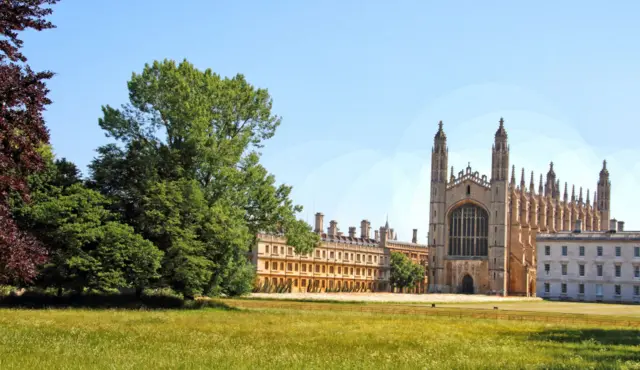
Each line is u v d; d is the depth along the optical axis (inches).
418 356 1157.1
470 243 7140.8
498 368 1049.5
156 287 2687.0
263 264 5767.7
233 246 2741.1
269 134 2930.6
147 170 2618.1
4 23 1038.4
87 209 2488.9
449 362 1103.6
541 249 6107.3
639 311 3890.3
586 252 5895.7
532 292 7199.8
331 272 6633.9
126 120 2709.2
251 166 2822.3
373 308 2979.8
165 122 2738.7
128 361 997.2
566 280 5949.8
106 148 2719.0
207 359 1047.6
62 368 918.4
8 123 1058.7
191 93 2652.6
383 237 7736.2
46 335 1370.6
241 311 2568.9
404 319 2346.2
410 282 7716.5
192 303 2758.4
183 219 2635.3
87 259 2436.0
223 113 2783.0
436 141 7386.8
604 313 3506.4
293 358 1079.6
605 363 1128.8
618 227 6269.7
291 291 6063.0
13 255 1179.9
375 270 7342.5
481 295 6594.5
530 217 7588.6
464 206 7204.7
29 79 1067.3
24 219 2410.2
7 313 2049.7
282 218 2878.9
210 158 2659.9
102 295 2783.0
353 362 1066.7
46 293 2751.0
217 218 2613.2
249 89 2864.2
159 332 1513.3
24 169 1122.7
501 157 7003.0
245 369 956.6
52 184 2586.1
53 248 2453.2
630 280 5654.5
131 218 2716.5
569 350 1371.8
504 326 2117.4
